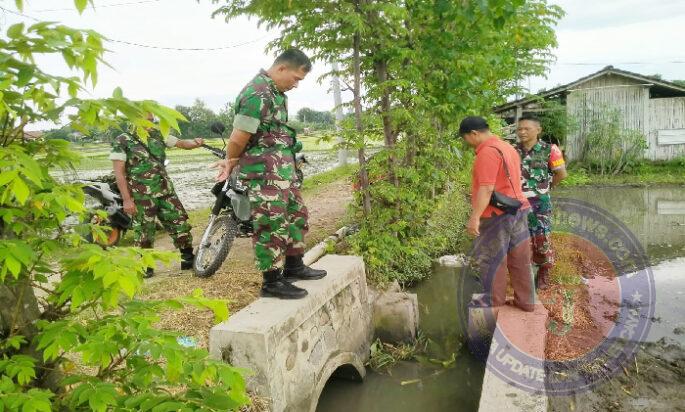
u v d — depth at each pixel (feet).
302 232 12.71
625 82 54.85
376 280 17.56
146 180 16.25
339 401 12.90
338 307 13.01
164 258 4.84
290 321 10.38
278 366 9.84
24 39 3.98
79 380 4.37
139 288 4.45
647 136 55.21
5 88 3.68
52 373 4.83
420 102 18.99
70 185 4.70
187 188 48.01
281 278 11.67
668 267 20.51
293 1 16.93
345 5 16.98
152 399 4.31
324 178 47.09
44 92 4.26
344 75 19.16
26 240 4.45
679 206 37.04
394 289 17.35
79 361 9.70
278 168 11.17
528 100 55.16
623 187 46.88
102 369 4.86
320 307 11.87
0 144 4.32
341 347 12.93
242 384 4.61
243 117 10.62
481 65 21.52
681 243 25.30
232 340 9.61
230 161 11.11
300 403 10.62
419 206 20.80
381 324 15.42
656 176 50.14
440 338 15.79
